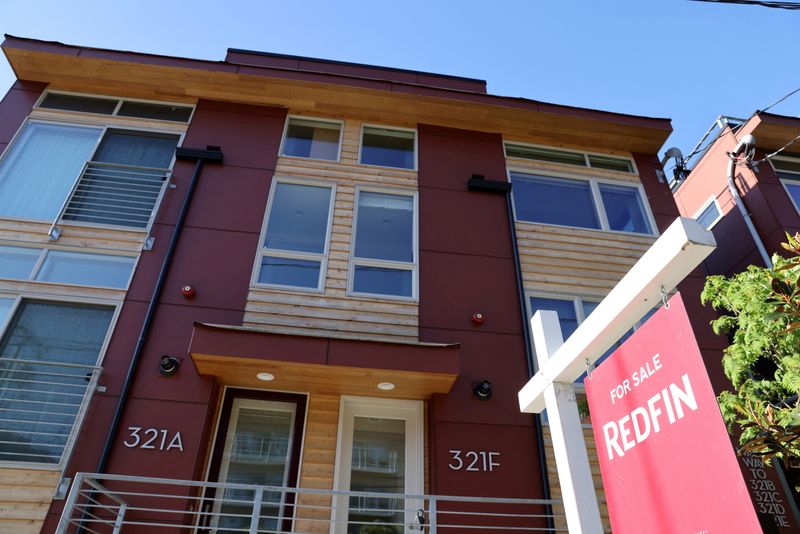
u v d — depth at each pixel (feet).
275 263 23.12
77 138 26.02
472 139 29.43
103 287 21.40
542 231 26.48
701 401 7.00
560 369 10.66
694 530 6.84
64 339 20.11
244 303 21.65
